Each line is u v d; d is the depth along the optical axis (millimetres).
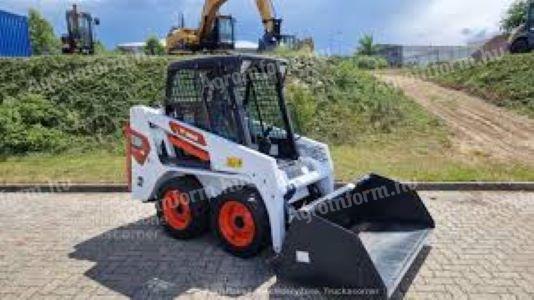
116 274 5277
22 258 5746
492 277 5082
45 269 5430
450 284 4938
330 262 4508
